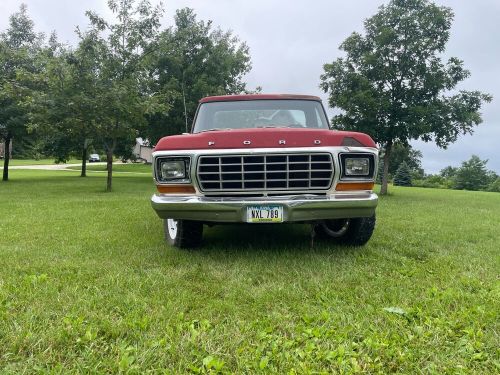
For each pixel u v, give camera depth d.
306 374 2.02
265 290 3.22
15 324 2.46
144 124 15.16
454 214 8.65
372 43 14.98
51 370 2.03
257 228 5.99
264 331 2.46
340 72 15.19
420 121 13.75
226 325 2.58
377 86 14.70
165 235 5.05
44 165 48.06
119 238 5.28
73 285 3.30
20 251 4.45
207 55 21.41
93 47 13.83
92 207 8.92
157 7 15.26
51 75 13.72
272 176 3.90
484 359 2.16
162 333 2.45
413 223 7.01
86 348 2.22
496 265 4.04
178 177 3.99
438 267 3.95
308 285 3.34
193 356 2.20
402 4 14.69
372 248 4.71
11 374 1.99
